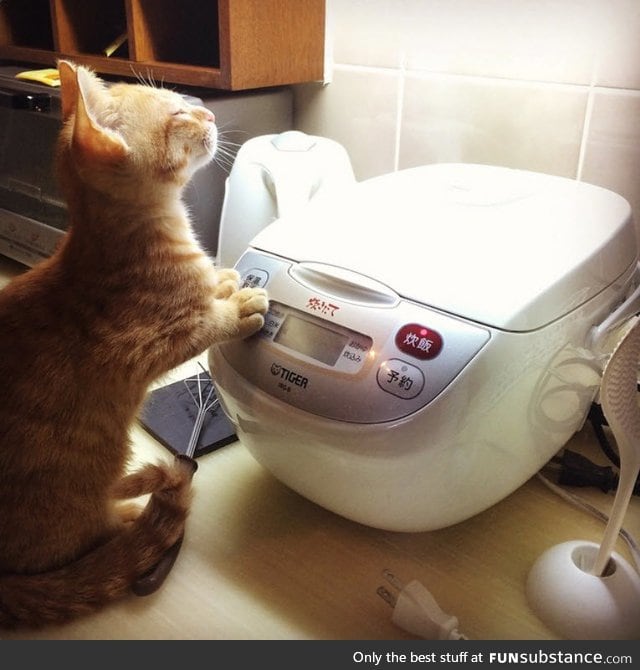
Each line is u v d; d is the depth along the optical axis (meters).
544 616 0.53
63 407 0.58
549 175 0.73
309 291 0.56
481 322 0.49
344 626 0.52
